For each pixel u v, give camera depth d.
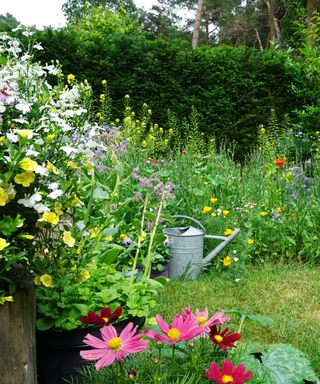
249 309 3.42
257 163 5.90
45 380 2.28
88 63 8.12
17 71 2.23
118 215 3.53
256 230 4.66
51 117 2.08
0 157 1.80
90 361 2.25
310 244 4.54
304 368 2.18
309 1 13.10
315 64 8.12
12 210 1.93
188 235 3.95
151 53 8.42
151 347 2.20
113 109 8.20
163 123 8.45
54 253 2.11
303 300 3.63
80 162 2.33
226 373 1.71
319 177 5.35
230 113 8.60
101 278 2.48
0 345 1.87
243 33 29.53
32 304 2.01
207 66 8.61
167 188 3.84
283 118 8.81
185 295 3.62
